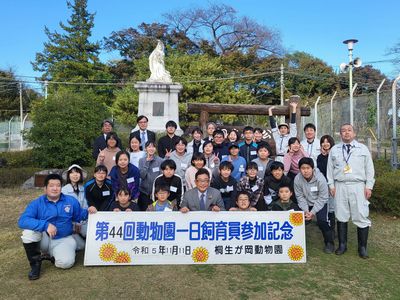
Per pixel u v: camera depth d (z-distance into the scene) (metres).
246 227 4.17
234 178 5.11
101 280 3.63
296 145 5.38
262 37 34.38
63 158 11.34
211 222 4.16
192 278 3.69
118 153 4.71
